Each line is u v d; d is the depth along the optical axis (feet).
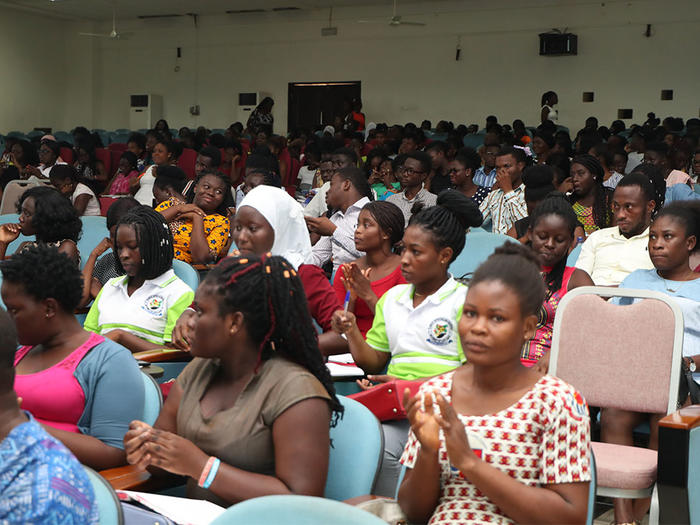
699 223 9.89
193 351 6.00
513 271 5.28
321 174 24.71
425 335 9.06
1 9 59.06
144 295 10.70
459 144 37.86
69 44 63.67
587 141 32.01
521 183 18.48
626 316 8.55
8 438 3.99
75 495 3.98
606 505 10.53
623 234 12.51
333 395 6.27
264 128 45.91
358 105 52.31
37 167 31.83
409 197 19.17
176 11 59.11
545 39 49.65
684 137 32.55
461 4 52.39
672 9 47.11
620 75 48.80
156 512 5.86
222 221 15.47
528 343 10.02
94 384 6.97
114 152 38.52
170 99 62.13
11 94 60.34
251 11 58.54
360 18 55.57
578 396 5.30
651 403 8.33
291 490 5.68
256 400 5.91
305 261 10.12
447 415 4.87
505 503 4.99
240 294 5.87
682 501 6.98
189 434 6.09
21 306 6.89
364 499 5.87
